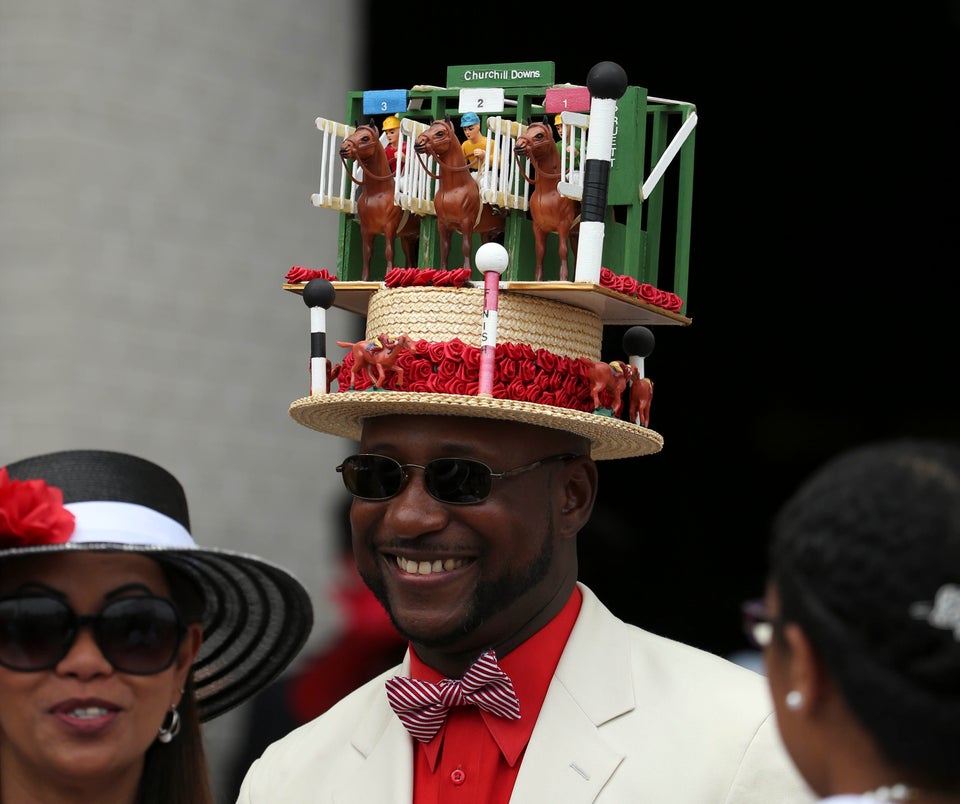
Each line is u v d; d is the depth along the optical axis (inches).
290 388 351.3
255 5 346.3
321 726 193.0
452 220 181.6
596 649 181.2
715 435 502.0
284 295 350.3
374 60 446.6
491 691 174.1
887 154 483.2
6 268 329.1
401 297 180.2
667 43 465.4
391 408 174.7
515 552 175.0
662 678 179.5
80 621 141.9
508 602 176.2
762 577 489.1
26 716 141.8
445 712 177.3
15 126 329.7
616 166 183.2
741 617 477.1
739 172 486.0
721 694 176.1
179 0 338.3
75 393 326.3
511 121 190.2
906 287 494.3
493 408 170.4
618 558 310.3
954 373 493.4
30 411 325.4
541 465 177.5
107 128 331.9
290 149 350.0
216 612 163.5
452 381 174.6
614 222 185.2
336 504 347.3
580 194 177.0
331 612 347.6
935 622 98.6
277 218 349.1
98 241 330.3
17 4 331.3
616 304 179.3
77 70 329.1
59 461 149.8
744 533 495.8
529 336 178.2
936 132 477.4
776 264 495.5
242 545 343.3
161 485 153.4
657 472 500.1
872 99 478.0
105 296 330.6
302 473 351.6
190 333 339.3
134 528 145.8
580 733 174.9
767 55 470.9
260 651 167.3
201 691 169.2
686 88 472.4
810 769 110.9
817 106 479.5
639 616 475.2
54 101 328.5
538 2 454.3
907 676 100.3
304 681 261.9
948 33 463.8
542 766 173.3
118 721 143.3
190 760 154.4
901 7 459.5
